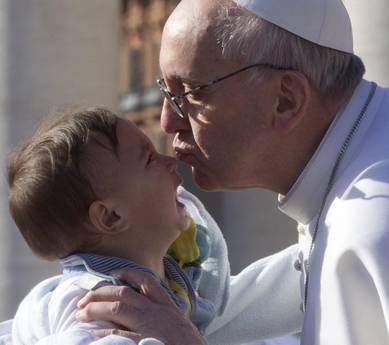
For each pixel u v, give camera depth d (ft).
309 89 19.51
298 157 19.77
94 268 19.52
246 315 22.44
